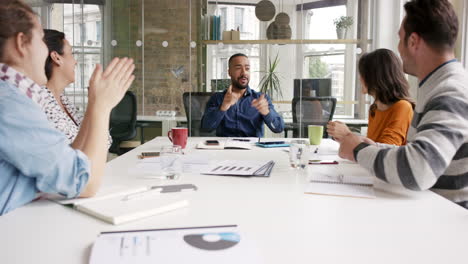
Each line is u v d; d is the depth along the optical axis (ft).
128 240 2.16
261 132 10.03
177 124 15.98
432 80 3.87
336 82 15.42
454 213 2.92
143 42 16.08
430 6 3.80
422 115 3.97
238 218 2.77
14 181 2.94
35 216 2.79
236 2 15.58
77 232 2.48
